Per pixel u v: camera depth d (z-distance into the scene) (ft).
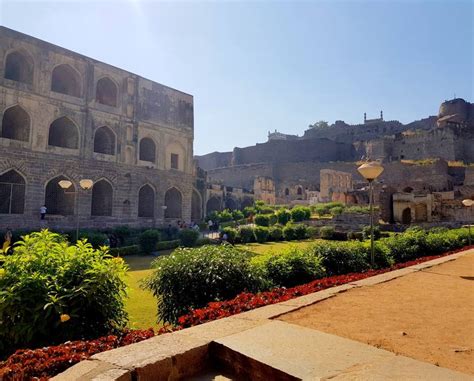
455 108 270.67
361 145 277.03
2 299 16.05
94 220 98.94
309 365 10.46
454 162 209.36
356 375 9.86
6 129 92.73
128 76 111.75
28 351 12.29
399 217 133.90
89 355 11.85
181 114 127.54
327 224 118.73
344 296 20.97
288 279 29.43
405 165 191.11
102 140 108.88
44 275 17.04
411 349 12.57
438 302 19.77
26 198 86.99
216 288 23.11
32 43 90.89
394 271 30.53
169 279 23.48
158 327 25.40
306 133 337.11
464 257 40.32
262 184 195.52
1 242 75.05
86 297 17.13
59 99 94.89
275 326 14.32
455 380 9.71
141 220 111.04
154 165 116.57
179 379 11.13
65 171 94.53
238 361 11.39
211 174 277.64
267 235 95.04
